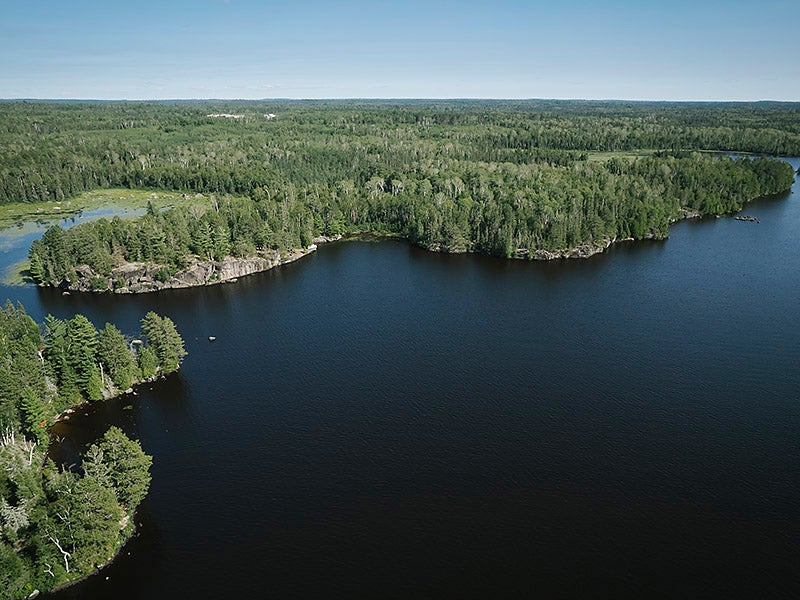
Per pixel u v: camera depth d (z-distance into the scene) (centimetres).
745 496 11481
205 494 11694
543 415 14212
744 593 9431
